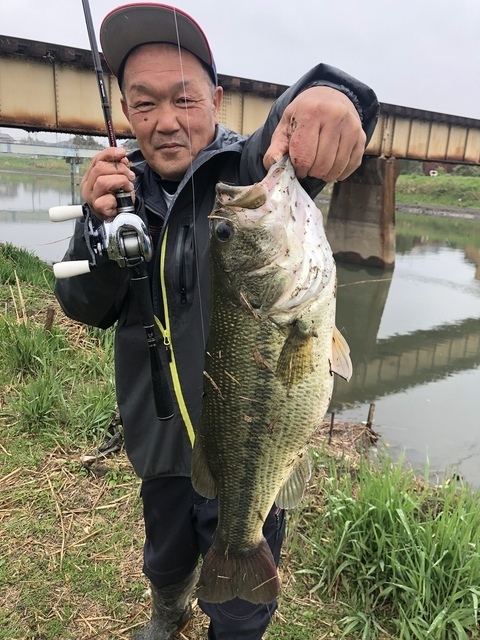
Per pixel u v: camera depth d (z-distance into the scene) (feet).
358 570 3.65
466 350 12.66
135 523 4.21
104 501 4.45
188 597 3.22
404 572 3.50
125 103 2.63
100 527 4.16
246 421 2.26
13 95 13.64
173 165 2.46
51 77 14.03
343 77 2.17
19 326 7.10
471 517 3.96
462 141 25.79
